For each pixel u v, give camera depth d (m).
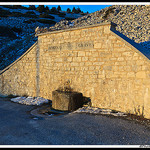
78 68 8.36
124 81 6.84
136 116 6.31
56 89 9.33
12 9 53.00
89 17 30.52
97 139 4.45
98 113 6.82
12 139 4.43
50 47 9.56
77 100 7.77
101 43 7.50
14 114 7.06
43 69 10.02
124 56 6.81
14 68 11.48
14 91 11.56
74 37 8.45
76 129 5.19
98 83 7.67
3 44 26.34
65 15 56.78
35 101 9.28
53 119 6.31
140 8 24.56
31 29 35.03
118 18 23.62
